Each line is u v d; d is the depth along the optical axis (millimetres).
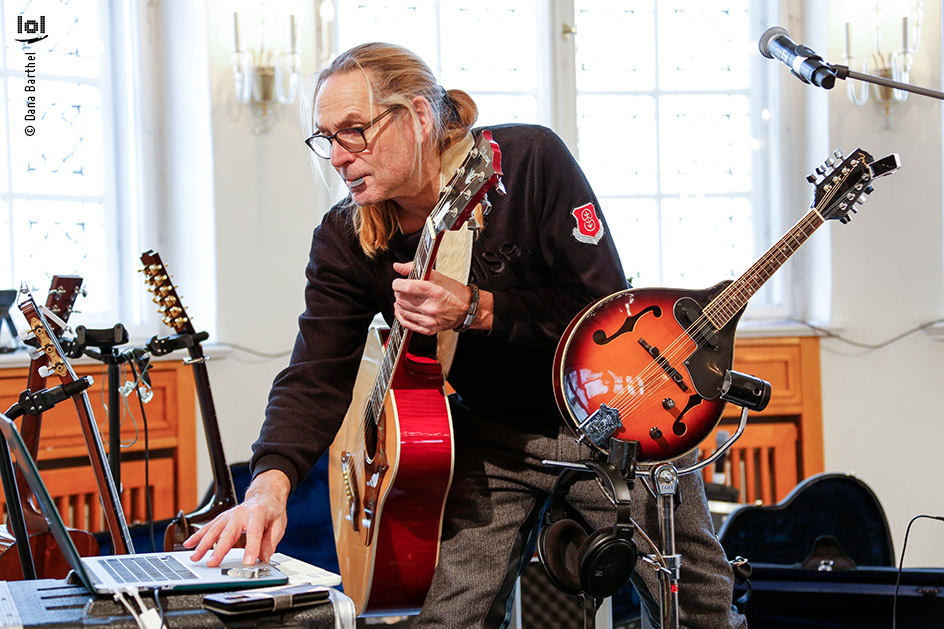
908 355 4125
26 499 2281
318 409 1911
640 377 1688
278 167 3721
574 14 4234
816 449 4070
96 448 2059
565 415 1680
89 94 3775
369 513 1777
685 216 4375
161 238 3846
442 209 1526
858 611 2508
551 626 2799
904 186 4117
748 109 4434
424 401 1740
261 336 3691
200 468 3592
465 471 1858
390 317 1977
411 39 4121
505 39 4219
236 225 3670
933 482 4137
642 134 4348
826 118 4137
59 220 3695
